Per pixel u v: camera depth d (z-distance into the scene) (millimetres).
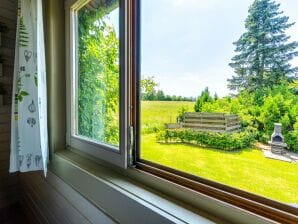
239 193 608
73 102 1454
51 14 1439
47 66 1480
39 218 1653
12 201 2064
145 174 878
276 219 529
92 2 1279
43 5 1476
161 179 813
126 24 936
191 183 726
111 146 1094
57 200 1337
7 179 2014
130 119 958
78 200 1092
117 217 824
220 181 657
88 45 1338
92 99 1304
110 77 1131
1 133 1915
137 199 755
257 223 550
